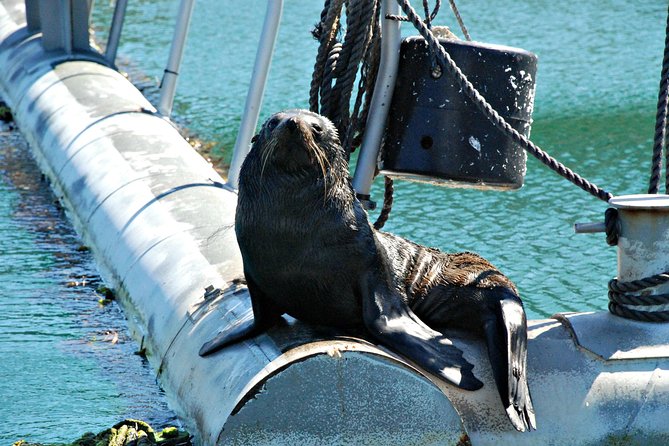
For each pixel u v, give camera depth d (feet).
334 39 88.38
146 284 94.07
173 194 108.37
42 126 155.33
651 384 69.36
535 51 210.38
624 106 174.60
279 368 61.72
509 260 115.24
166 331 84.07
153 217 104.37
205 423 67.46
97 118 142.20
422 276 73.05
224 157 153.48
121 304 102.47
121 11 175.83
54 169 141.90
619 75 194.08
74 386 87.76
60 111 153.17
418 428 63.98
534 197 136.15
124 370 90.12
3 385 88.22
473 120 85.97
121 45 226.38
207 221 98.68
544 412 68.23
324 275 65.36
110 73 168.04
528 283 108.88
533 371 69.41
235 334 70.44
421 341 65.92
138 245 101.71
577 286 107.86
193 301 83.05
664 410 69.05
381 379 62.95
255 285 68.13
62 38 179.01
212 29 238.27
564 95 182.29
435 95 86.12
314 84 88.94
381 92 87.97
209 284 83.97
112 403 84.17
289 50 214.69
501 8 247.50
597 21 235.81
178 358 78.54
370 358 62.59
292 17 246.27
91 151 132.46
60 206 135.74
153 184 112.98
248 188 65.10
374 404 63.16
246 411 61.93
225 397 65.31
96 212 118.01
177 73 147.13
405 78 87.51
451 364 65.98
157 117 143.64
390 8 86.07
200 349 73.20
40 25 199.21
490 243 120.47
